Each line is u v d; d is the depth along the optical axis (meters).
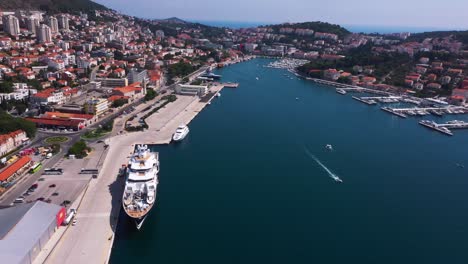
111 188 153.50
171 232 129.00
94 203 140.62
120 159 186.00
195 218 138.62
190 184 167.38
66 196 144.75
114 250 117.44
